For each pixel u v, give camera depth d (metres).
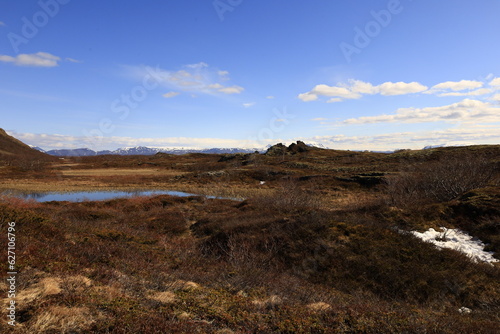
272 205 24.09
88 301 5.36
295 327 5.59
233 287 7.80
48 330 4.26
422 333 5.76
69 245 9.48
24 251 7.32
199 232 18.88
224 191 46.19
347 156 82.12
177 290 7.02
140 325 4.72
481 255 12.52
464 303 9.02
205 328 5.13
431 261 11.34
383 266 10.99
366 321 6.06
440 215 16.97
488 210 15.79
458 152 57.16
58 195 41.94
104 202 31.22
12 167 77.81
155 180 59.03
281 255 13.00
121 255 9.73
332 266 11.55
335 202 32.31
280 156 94.50
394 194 22.44
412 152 68.75
